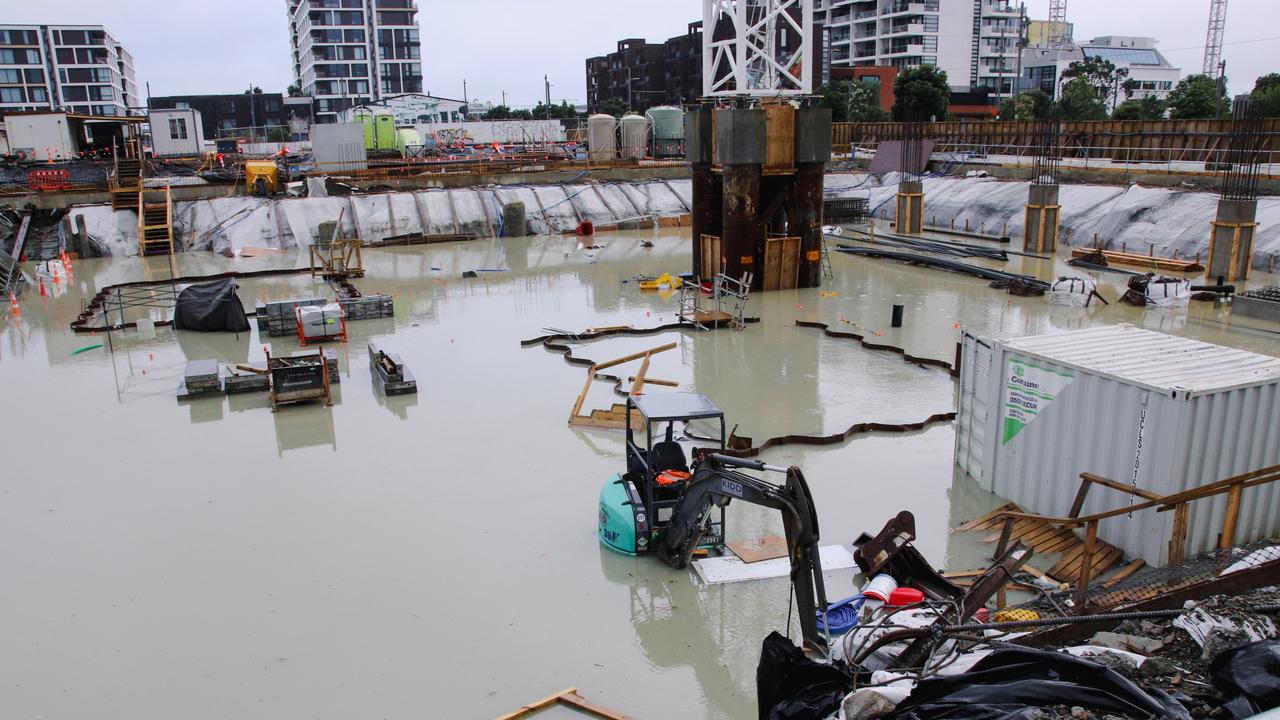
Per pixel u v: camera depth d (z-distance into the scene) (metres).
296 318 26.91
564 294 33.31
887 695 7.41
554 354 24.53
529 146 79.81
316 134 56.28
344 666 10.22
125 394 21.14
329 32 144.00
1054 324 26.58
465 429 18.28
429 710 9.41
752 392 20.75
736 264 32.69
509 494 14.97
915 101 83.06
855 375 22.06
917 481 15.36
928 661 7.99
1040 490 13.38
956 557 12.53
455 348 25.30
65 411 19.89
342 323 26.02
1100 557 11.82
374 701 9.58
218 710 9.46
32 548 13.23
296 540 13.37
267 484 15.56
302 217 47.00
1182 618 8.30
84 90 121.00
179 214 46.78
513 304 31.50
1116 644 8.27
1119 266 35.59
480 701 9.56
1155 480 11.30
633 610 11.35
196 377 20.64
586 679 9.95
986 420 14.56
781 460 16.52
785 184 33.22
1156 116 85.31
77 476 16.02
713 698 9.61
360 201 49.19
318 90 146.50
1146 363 12.32
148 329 27.38
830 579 11.98
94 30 119.62
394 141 77.75
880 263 39.56
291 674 10.08
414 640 10.73
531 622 11.09
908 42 123.25
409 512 14.30
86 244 43.06
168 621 11.20
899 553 11.36
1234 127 31.30
